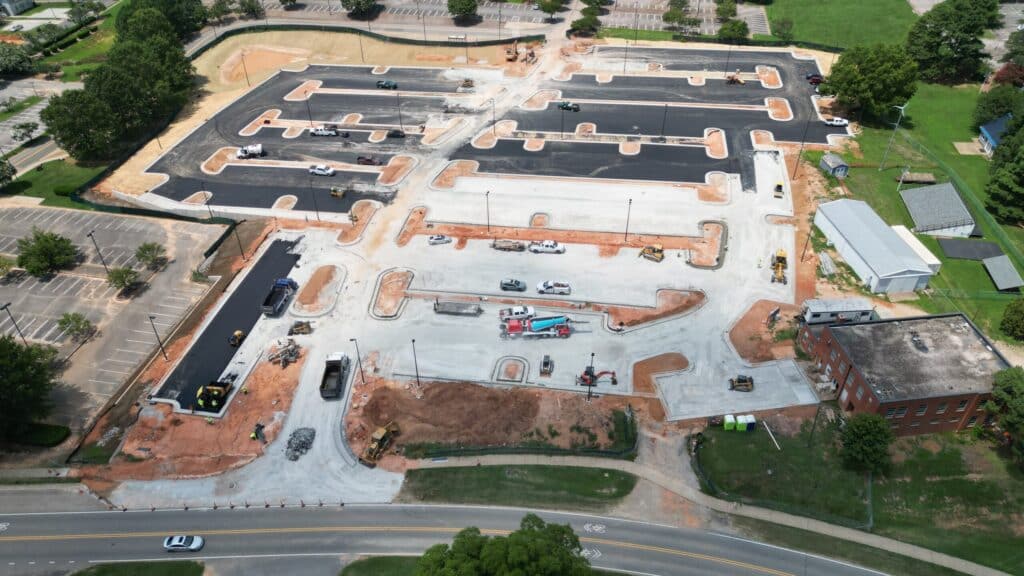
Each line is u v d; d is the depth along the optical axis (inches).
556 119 6998.0
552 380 4101.9
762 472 3523.6
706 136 6604.3
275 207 5753.0
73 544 3282.5
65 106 6077.8
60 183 6122.1
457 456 3656.5
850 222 5059.1
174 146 6683.1
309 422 3882.9
